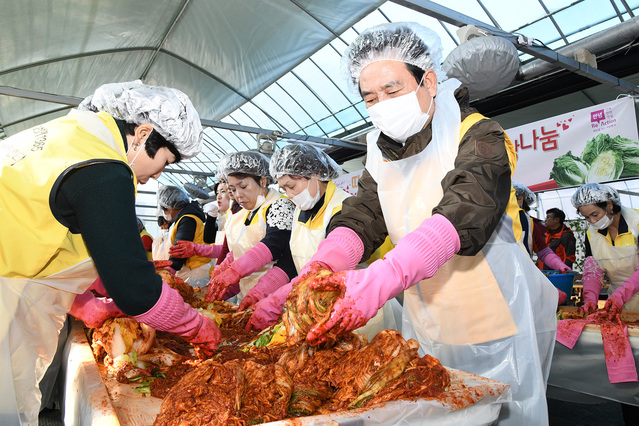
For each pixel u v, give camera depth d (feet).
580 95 25.46
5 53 24.34
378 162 6.49
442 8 16.37
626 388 8.68
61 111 35.06
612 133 17.16
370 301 3.94
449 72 15.64
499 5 22.39
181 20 25.46
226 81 33.32
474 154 4.98
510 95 24.77
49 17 22.17
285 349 5.15
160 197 19.39
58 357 8.75
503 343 5.52
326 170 9.36
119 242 4.21
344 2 22.99
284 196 11.16
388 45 5.45
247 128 32.89
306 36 26.81
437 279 5.83
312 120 38.68
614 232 14.53
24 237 4.09
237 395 3.68
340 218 6.23
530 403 5.27
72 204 4.13
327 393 4.43
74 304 6.03
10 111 32.55
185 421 3.44
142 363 5.69
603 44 19.83
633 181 35.53
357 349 4.83
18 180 3.99
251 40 27.14
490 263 5.55
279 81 34.19
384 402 3.87
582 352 9.29
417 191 5.84
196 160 57.26
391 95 5.53
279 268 9.83
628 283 9.96
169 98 5.20
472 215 4.49
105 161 4.26
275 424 3.33
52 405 9.91
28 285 4.34
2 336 4.23
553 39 23.59
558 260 15.01
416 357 4.44
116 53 27.91
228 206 17.15
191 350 6.80
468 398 4.10
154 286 4.65
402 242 4.39
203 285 18.19
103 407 3.86
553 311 6.02
